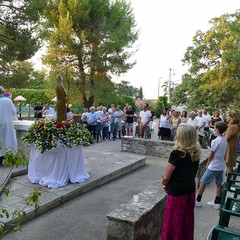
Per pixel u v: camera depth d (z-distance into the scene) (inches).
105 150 413.1
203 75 784.9
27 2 557.3
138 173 286.5
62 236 147.3
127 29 792.9
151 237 140.3
